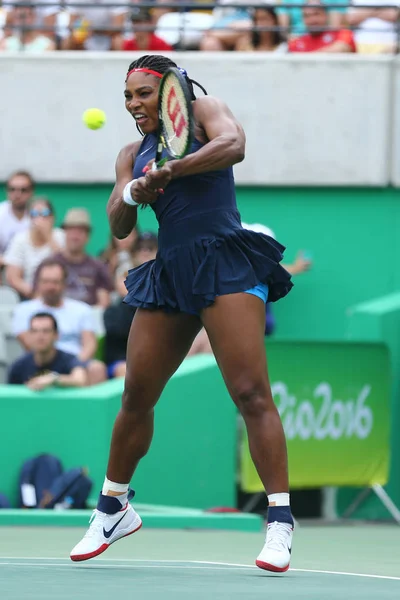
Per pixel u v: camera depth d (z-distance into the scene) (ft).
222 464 99.35
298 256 126.62
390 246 128.98
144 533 84.23
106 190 129.49
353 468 105.70
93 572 51.49
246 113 128.26
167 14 131.75
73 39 132.67
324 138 128.47
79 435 92.27
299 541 84.17
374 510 112.16
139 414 52.34
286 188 129.08
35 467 91.61
